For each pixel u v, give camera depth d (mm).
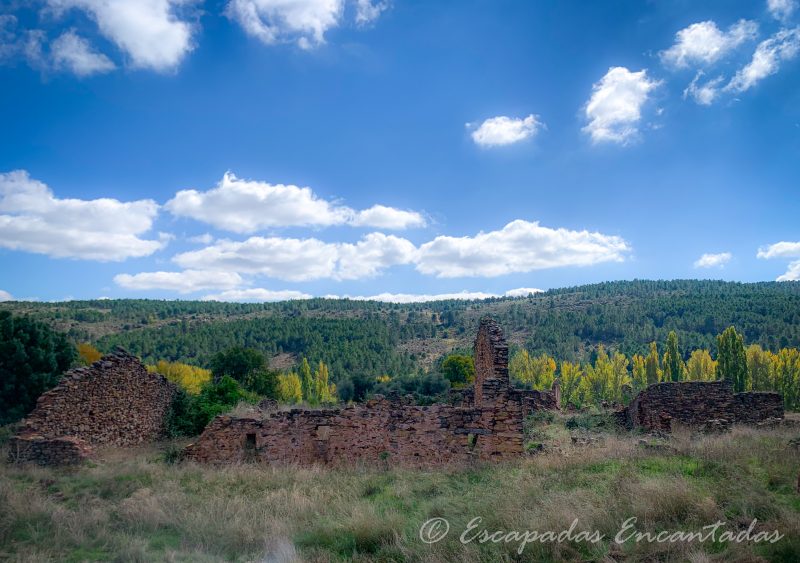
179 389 31516
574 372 88125
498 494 12000
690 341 125438
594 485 12445
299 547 10172
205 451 20344
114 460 20344
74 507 13180
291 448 20062
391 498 13508
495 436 18469
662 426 26734
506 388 18875
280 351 130125
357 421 19781
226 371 58031
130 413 25469
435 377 66562
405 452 19125
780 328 118625
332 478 16391
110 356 24109
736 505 10023
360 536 10086
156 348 111500
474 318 196000
